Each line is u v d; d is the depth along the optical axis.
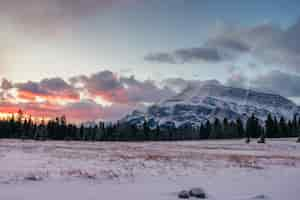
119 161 27.83
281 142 81.56
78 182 15.34
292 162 33.31
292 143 77.44
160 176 18.94
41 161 24.95
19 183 14.23
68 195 11.99
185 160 31.31
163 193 13.17
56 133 121.94
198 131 147.00
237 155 42.41
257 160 34.19
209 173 21.50
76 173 18.25
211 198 12.35
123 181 16.39
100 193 12.70
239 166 26.92
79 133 129.62
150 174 19.62
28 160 25.33
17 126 118.31
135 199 11.66
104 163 25.41
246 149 61.03
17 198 11.08
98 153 38.34
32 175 16.72
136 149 53.44
